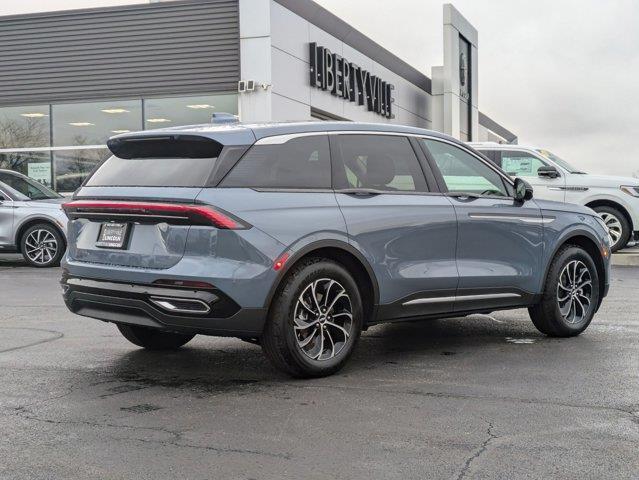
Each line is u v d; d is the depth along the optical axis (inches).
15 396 187.5
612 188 556.7
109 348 247.1
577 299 269.7
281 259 193.8
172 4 752.3
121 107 772.6
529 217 255.3
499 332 278.7
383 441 152.9
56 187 797.2
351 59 917.8
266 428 161.6
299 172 206.2
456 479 132.4
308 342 202.2
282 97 747.4
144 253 195.0
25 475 134.5
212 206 187.8
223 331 190.2
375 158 224.4
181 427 162.4
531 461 141.2
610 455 144.4
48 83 791.7
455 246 234.8
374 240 214.5
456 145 248.1
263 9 722.8
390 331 280.8
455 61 1261.1
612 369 216.4
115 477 133.7
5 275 484.1
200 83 746.2
